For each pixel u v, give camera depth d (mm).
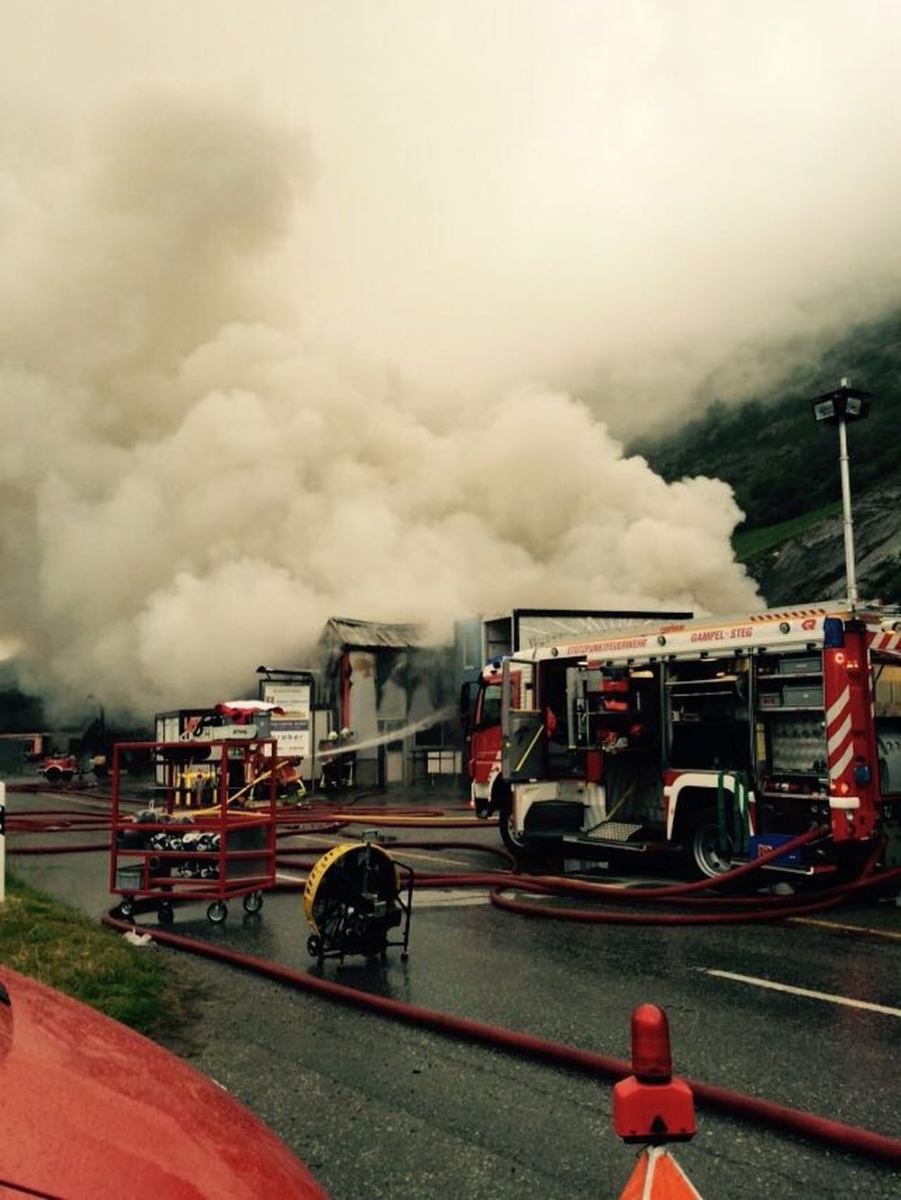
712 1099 4086
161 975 6637
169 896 8695
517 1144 3797
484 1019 5590
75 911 9055
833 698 9336
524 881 10234
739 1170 3545
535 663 13383
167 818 9125
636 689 11641
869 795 9359
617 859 13203
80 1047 1855
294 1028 5422
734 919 8531
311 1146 3787
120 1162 1467
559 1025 5445
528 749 13266
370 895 7102
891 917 8906
